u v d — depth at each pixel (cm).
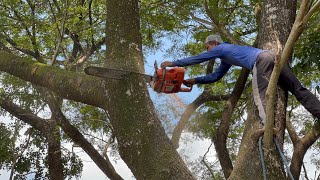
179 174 475
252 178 438
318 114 451
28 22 1078
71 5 1086
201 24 950
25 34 1196
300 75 926
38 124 1145
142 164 484
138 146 487
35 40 1134
